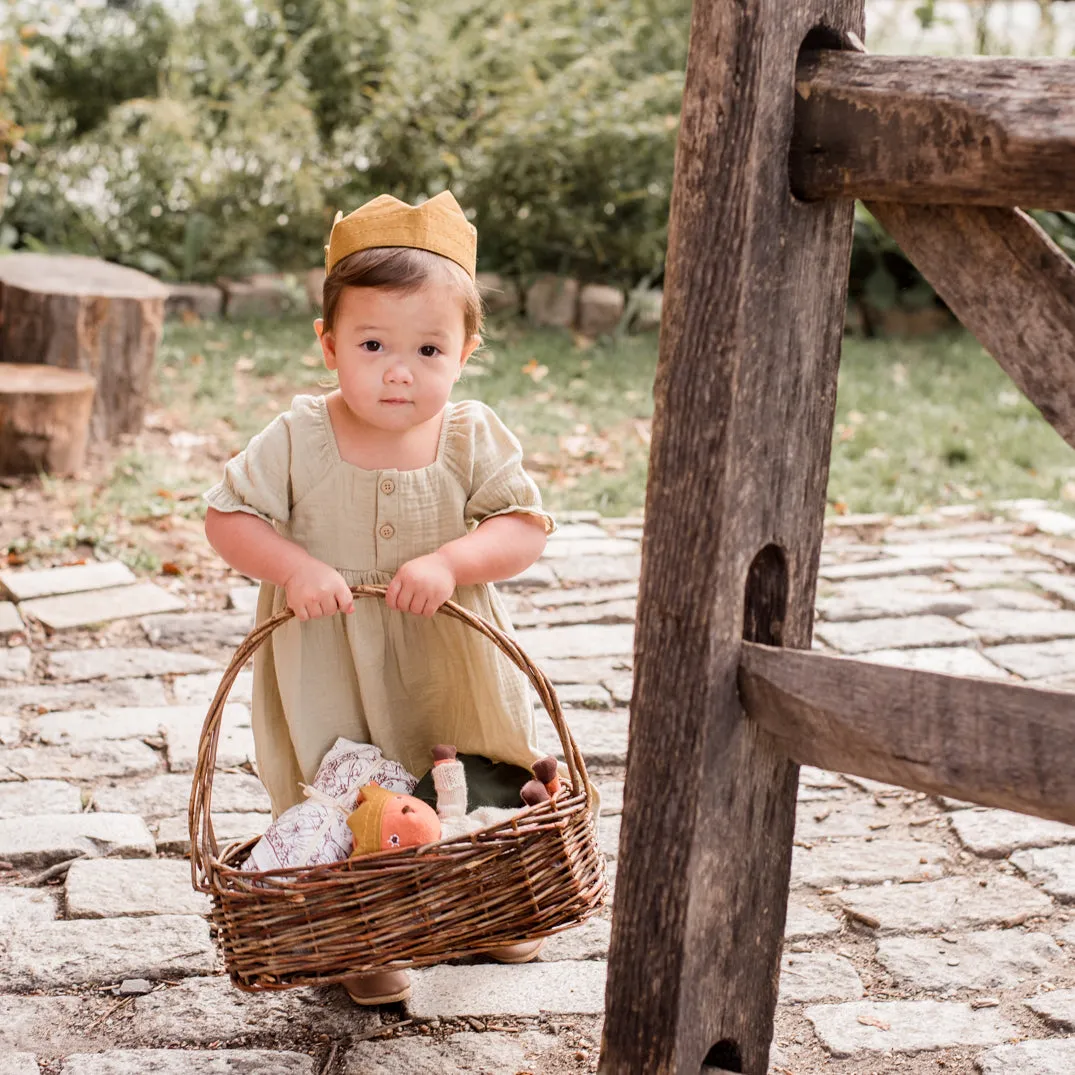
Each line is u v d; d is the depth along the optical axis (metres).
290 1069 2.11
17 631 3.83
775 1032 2.24
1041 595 4.38
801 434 1.67
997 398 6.78
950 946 2.49
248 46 8.58
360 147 8.22
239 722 3.35
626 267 8.05
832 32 1.57
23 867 2.70
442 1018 2.26
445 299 2.15
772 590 1.72
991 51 8.46
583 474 5.56
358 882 1.86
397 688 2.38
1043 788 1.43
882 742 1.55
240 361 6.68
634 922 1.75
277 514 2.26
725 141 1.53
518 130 7.71
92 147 8.14
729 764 1.70
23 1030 2.19
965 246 1.50
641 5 8.76
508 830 1.92
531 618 4.11
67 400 5.08
